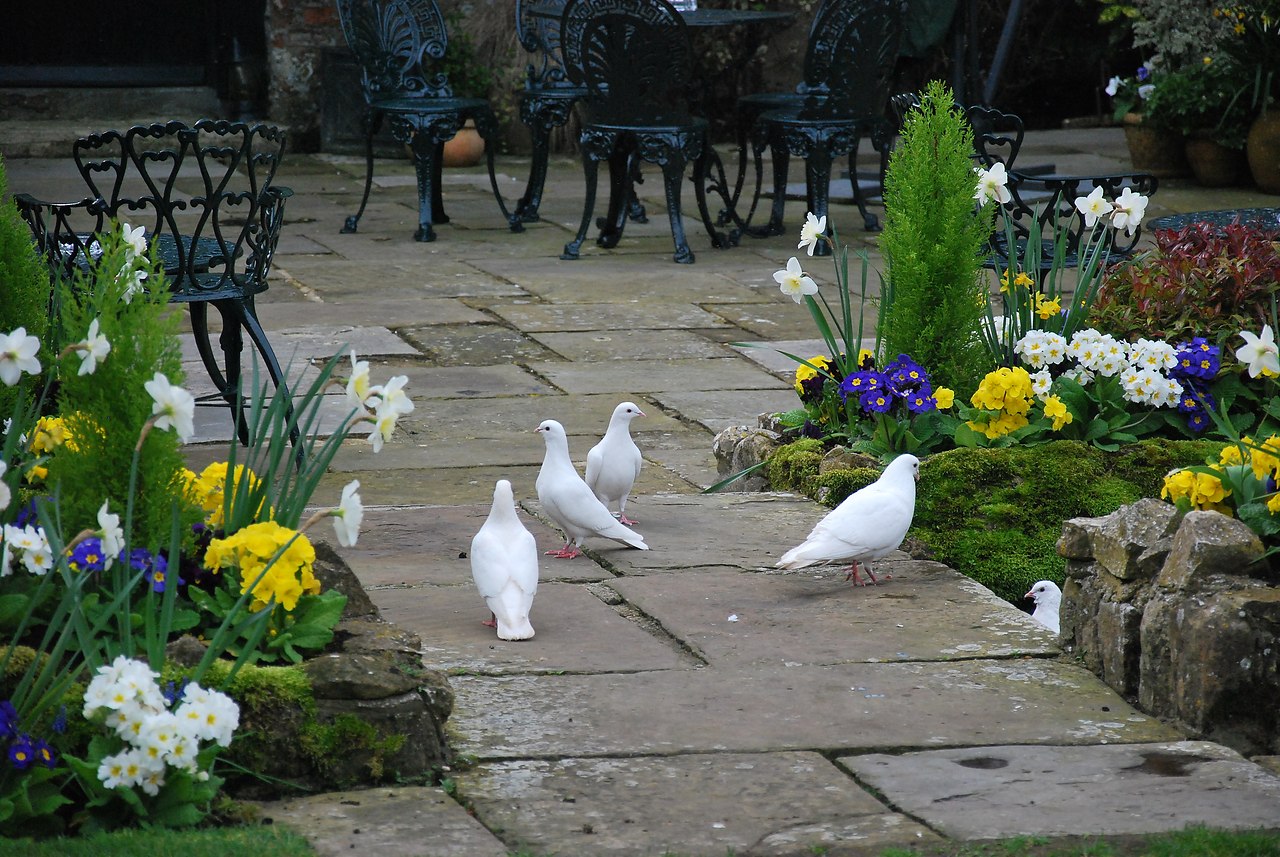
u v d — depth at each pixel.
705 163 14.19
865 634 5.08
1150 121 17.80
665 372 9.86
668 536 6.16
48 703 3.65
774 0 20.91
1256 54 16.83
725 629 5.09
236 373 8.17
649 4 12.92
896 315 6.93
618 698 4.50
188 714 3.58
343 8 14.56
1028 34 23.14
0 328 5.30
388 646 4.25
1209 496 5.00
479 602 5.34
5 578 4.16
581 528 5.80
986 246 9.04
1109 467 6.38
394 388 4.15
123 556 3.94
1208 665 4.30
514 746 4.15
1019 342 6.75
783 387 9.52
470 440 8.21
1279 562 4.70
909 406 6.51
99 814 3.67
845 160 19.61
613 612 5.27
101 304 4.23
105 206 7.01
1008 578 6.09
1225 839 3.59
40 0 19.67
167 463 4.17
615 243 14.27
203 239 7.98
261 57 20.48
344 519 4.14
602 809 3.78
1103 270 7.29
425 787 3.91
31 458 4.62
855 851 3.56
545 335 10.80
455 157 19.53
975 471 6.32
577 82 13.30
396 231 15.01
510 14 20.08
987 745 4.23
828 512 6.45
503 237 14.79
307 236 14.61
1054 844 3.59
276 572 4.07
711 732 4.27
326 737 3.87
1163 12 17.95
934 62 22.16
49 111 19.88
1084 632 4.87
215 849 3.42
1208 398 6.71
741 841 3.61
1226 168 17.41
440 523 6.33
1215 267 7.24
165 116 20.27
